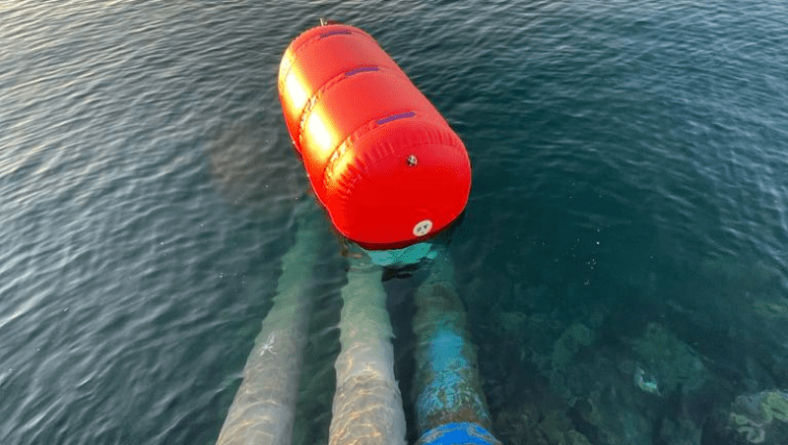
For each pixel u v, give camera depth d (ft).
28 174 35.24
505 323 24.25
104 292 26.99
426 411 20.38
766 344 22.72
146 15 58.44
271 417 20.10
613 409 20.65
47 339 24.75
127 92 44.24
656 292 25.30
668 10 53.06
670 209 29.86
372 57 29.86
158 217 31.50
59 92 44.62
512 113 38.63
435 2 57.72
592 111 38.40
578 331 23.73
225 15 57.62
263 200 32.55
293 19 56.03
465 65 45.09
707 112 37.63
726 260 26.66
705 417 20.18
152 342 24.44
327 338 24.17
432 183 24.77
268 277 27.55
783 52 44.50
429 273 26.89
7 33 55.31
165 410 21.70
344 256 28.22
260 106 41.78
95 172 35.24
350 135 24.63
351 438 18.42
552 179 32.37
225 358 23.65
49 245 29.86
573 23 51.16
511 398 21.25
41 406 21.97
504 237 28.71
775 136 35.04
